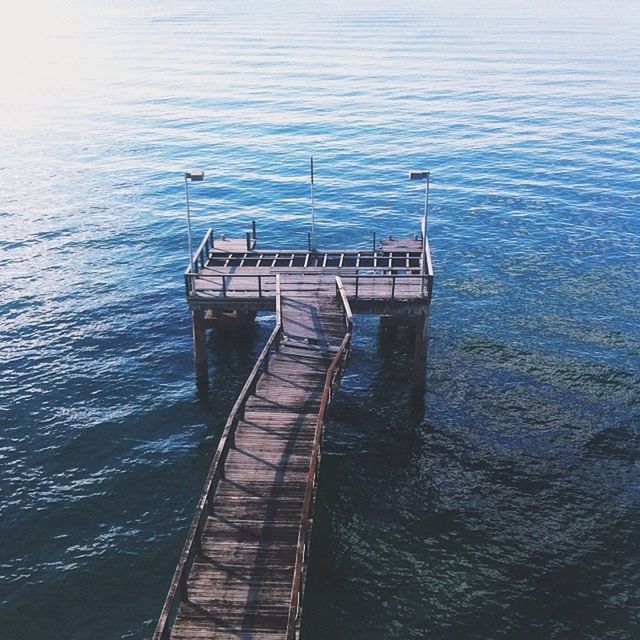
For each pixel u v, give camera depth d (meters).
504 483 26.06
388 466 26.97
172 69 123.12
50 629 20.25
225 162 69.00
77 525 24.08
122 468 26.86
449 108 89.44
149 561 22.59
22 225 52.34
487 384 32.31
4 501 25.05
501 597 21.27
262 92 101.00
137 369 33.59
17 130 81.94
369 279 31.84
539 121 82.75
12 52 151.88
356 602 20.98
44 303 40.00
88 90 106.06
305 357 27.50
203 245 33.72
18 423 29.38
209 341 36.28
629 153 70.12
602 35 161.62
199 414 30.25
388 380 32.88
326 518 24.22
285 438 23.00
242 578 17.91
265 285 31.84
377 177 63.88
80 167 67.62
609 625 20.34
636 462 27.08
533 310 39.09
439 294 41.09
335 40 155.25
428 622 20.41
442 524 24.11
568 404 30.72
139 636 20.02
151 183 62.84
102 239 50.03
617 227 51.03
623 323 37.44
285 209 56.38
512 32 167.00
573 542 23.34
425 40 153.00
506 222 52.50
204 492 19.22
